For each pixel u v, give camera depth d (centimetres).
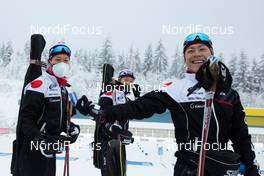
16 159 195
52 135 191
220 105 123
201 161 113
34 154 187
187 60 136
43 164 189
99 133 290
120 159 267
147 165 459
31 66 208
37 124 188
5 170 402
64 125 203
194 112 123
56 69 190
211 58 116
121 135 249
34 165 187
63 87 200
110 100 295
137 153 557
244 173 129
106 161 270
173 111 128
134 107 128
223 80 114
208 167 117
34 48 210
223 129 123
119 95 300
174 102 126
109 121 133
